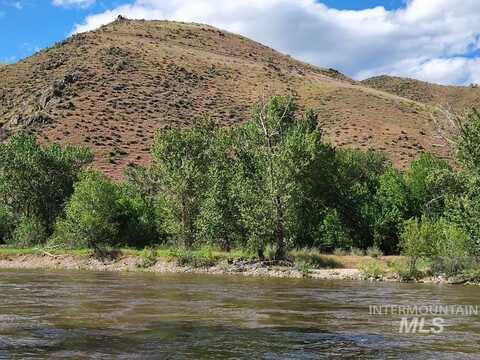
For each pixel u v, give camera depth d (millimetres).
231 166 49156
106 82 107938
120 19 161250
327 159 50000
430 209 49500
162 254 45406
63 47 124250
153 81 111938
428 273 35594
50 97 100812
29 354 13062
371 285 31375
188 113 103562
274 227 41969
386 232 49500
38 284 30406
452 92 176750
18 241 57125
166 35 149250
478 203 32875
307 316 19078
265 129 44500
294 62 161250
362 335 15680
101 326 16766
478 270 34062
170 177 48906
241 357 12938
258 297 24594
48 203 63188
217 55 139250
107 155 86750
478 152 33188
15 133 90438
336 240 49250
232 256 43062
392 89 187375
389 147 88188
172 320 17969
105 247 49969
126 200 55156
